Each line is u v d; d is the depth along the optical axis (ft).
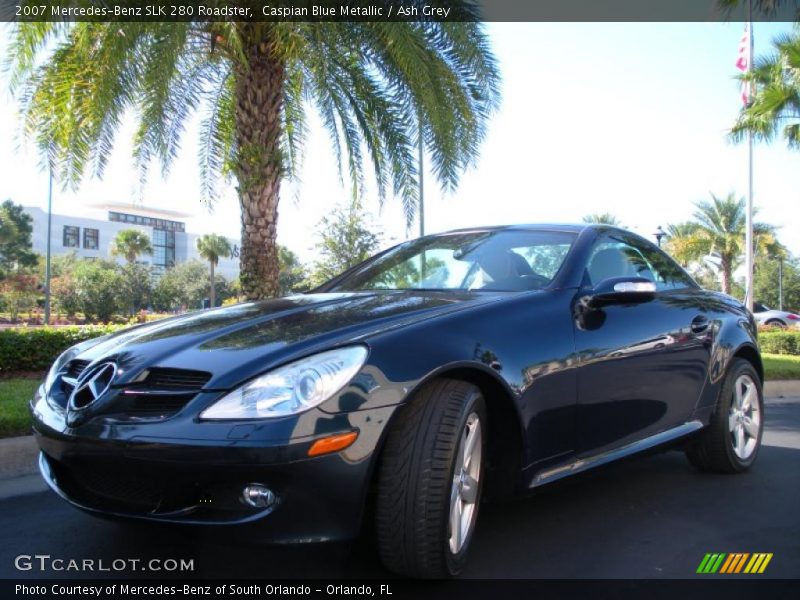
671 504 11.89
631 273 12.24
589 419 10.06
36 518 11.03
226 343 8.30
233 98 29.99
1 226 214.90
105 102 24.11
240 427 7.13
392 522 7.63
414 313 8.95
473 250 11.96
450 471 7.79
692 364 12.44
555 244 11.51
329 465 7.18
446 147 26.96
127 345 8.90
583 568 9.05
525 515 11.14
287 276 151.33
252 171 26.09
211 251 199.72
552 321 9.75
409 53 23.56
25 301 173.99
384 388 7.59
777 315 105.91
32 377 26.71
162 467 7.29
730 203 110.32
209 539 7.38
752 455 14.16
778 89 56.75
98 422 7.80
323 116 30.71
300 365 7.56
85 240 326.03
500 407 9.02
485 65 26.99
